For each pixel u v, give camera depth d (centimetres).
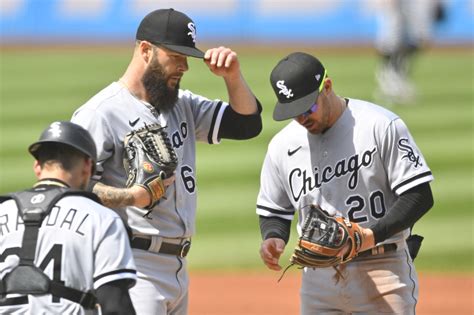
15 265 1453
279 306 3409
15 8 12569
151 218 1936
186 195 1995
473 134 6072
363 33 11638
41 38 12494
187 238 2012
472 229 4312
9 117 6969
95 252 1468
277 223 2042
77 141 1522
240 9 11981
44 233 1466
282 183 2020
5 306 1446
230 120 2083
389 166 1884
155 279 1942
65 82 8775
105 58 10719
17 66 10194
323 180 1936
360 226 1902
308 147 1950
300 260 1847
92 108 1922
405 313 1927
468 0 11100
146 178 1847
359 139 1900
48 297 1445
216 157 5631
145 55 1941
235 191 4925
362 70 9188
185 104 2058
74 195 1506
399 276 1923
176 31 1911
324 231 1808
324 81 1869
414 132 6184
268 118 6619
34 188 1514
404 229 1869
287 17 11906
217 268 3922
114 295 1455
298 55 1877
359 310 1939
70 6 12456
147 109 1958
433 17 7481
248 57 10550
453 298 3484
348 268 1925
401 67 7344
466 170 5209
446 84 8262
